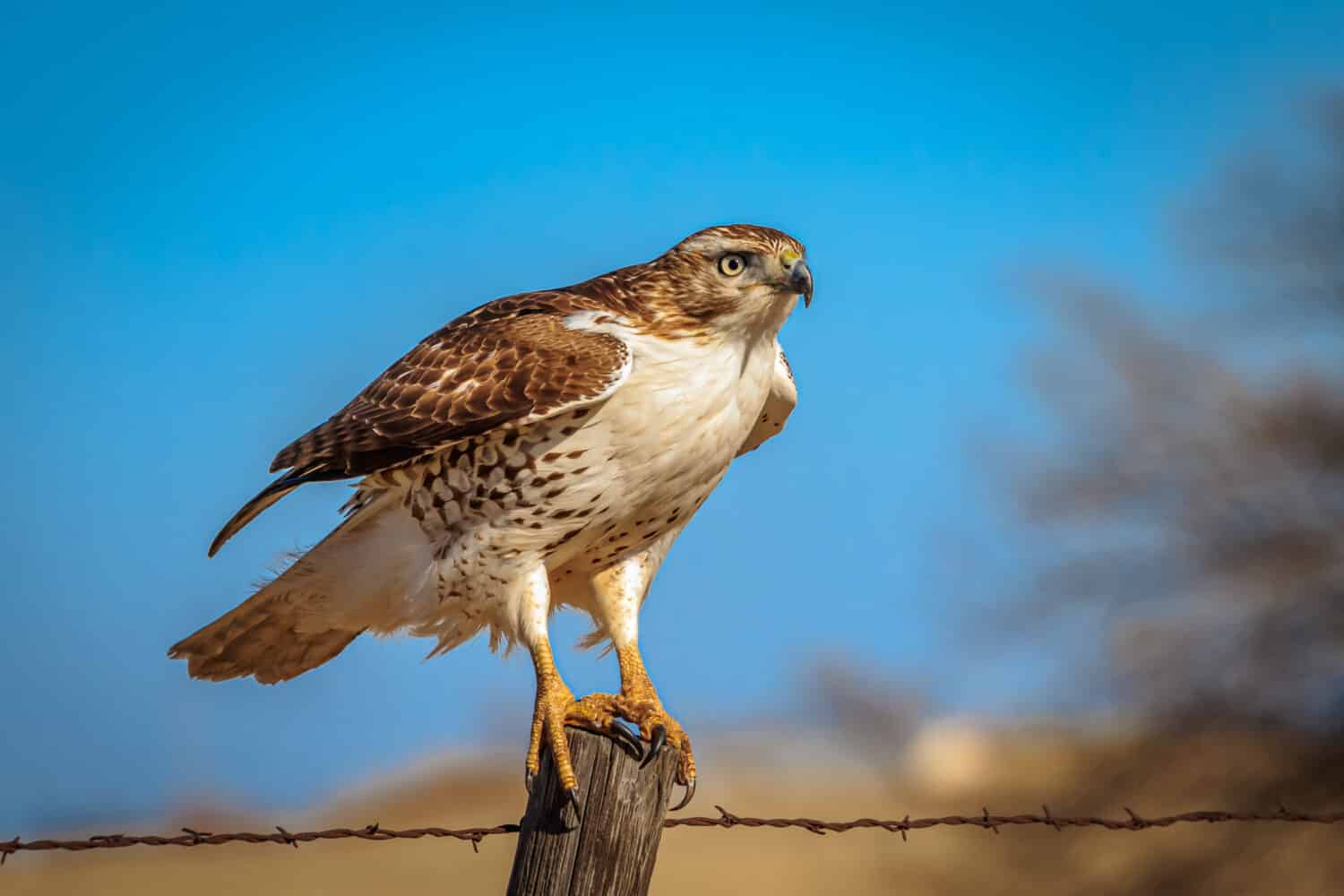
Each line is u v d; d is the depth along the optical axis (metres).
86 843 7.04
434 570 8.98
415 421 8.66
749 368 9.08
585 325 8.89
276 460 8.98
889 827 8.84
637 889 6.84
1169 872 24.47
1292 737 24.83
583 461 8.65
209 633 10.05
